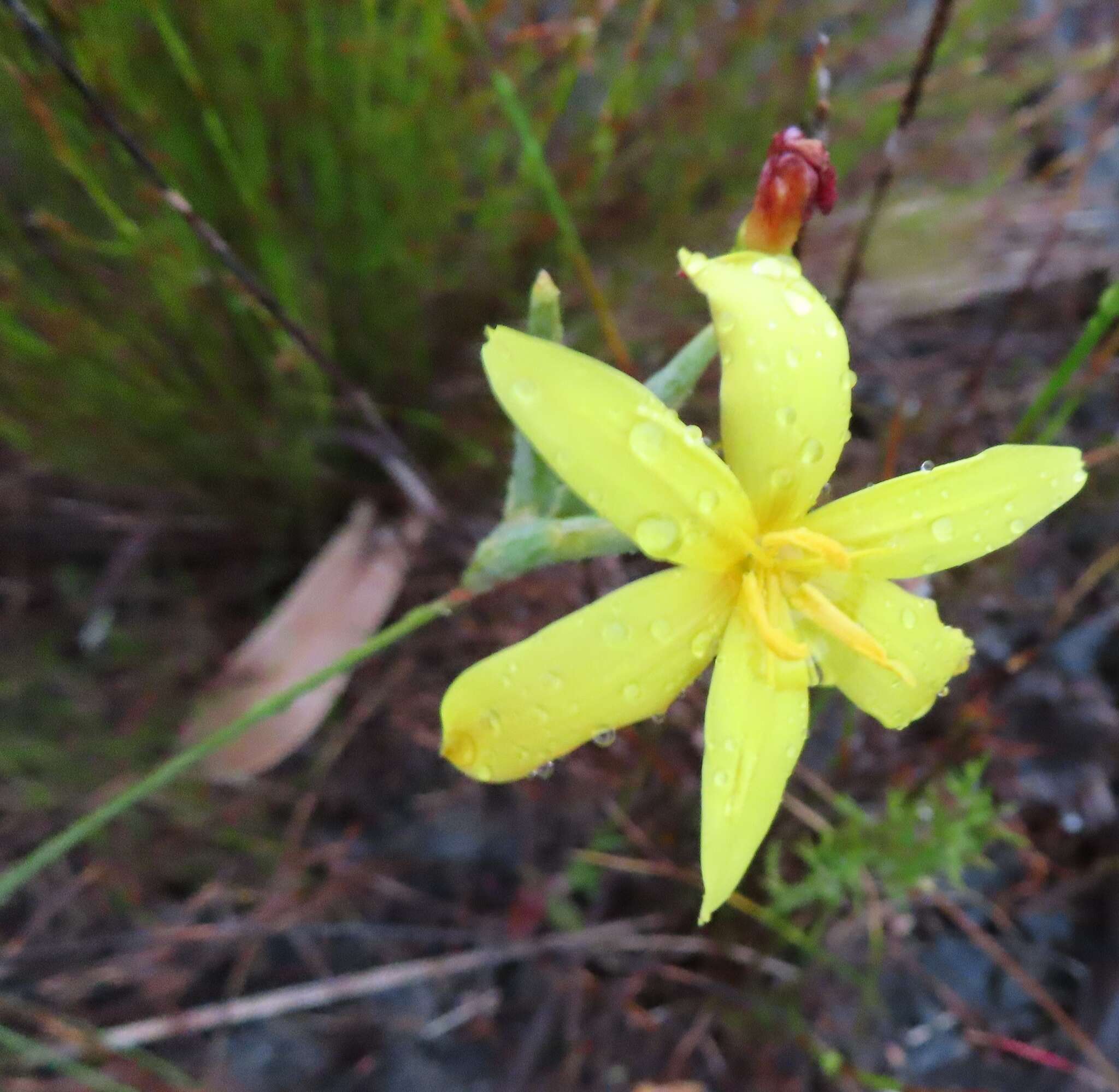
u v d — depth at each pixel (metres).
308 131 0.10
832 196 0.07
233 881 0.10
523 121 0.08
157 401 0.10
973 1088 0.10
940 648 0.06
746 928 0.10
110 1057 0.09
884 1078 0.08
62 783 0.10
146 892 0.10
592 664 0.05
